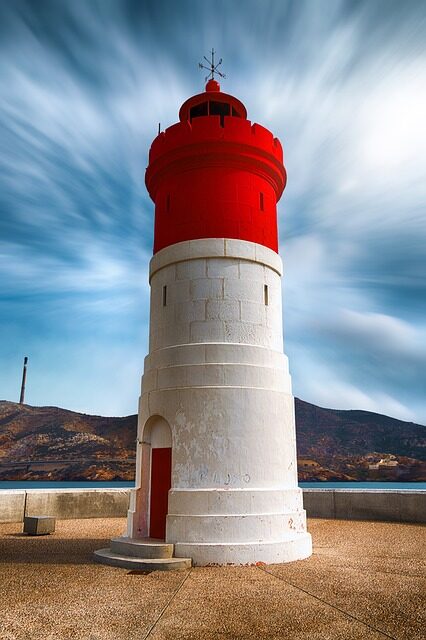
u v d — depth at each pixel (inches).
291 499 457.7
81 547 501.4
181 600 301.0
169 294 510.3
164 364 487.8
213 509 423.8
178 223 521.0
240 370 465.4
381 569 389.7
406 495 719.7
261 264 515.5
